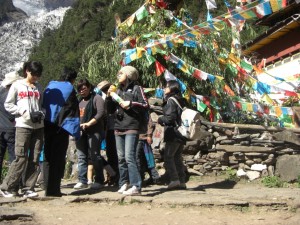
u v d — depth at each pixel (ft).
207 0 32.65
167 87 23.09
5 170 28.81
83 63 39.52
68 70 21.56
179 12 36.06
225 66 34.50
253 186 25.67
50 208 19.38
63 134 20.88
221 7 65.82
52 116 20.65
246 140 28.04
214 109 32.09
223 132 28.30
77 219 17.57
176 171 23.29
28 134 20.06
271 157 27.50
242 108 31.83
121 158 21.54
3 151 22.35
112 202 20.27
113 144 24.77
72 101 20.93
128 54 31.71
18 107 19.93
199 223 17.26
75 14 260.42
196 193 22.26
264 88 32.99
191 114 22.54
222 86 32.63
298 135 28.60
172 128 22.72
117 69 36.11
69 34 249.55
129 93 21.18
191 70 31.22
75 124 20.86
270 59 71.26
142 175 25.48
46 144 21.01
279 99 38.75
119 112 21.24
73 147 31.04
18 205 19.62
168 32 34.17
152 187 24.76
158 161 27.66
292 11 64.49
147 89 31.91
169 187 23.34
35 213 18.24
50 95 20.84
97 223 17.01
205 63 33.99
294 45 64.95
